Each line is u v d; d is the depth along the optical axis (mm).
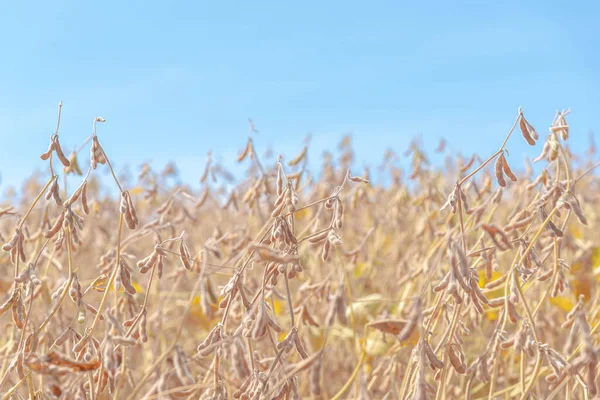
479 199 2553
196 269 2361
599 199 3611
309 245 2957
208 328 2756
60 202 2002
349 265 2912
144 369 2621
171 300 2918
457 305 2039
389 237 3854
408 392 2066
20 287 2021
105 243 3035
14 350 2281
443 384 2059
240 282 2023
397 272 2943
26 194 3930
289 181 2064
